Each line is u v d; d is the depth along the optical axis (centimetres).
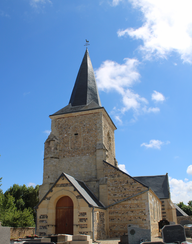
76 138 2941
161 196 4306
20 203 4778
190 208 7138
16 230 2123
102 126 2908
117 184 2528
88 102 3266
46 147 2919
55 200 2094
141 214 2344
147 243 1266
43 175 2786
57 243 1385
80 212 1984
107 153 2877
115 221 2383
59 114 3086
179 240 1475
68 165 2831
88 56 3750
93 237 1911
